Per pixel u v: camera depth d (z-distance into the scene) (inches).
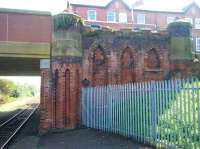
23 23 632.4
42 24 637.9
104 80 661.9
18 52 626.2
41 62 632.4
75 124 626.5
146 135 457.7
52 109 623.8
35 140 566.6
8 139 605.9
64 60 624.4
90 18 1991.9
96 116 598.5
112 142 487.5
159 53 684.1
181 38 681.6
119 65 666.2
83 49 653.3
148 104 455.8
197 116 385.4
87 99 625.0
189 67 679.7
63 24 625.9
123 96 522.0
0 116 1185.4
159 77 679.1
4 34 625.0
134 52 674.8
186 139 379.2
